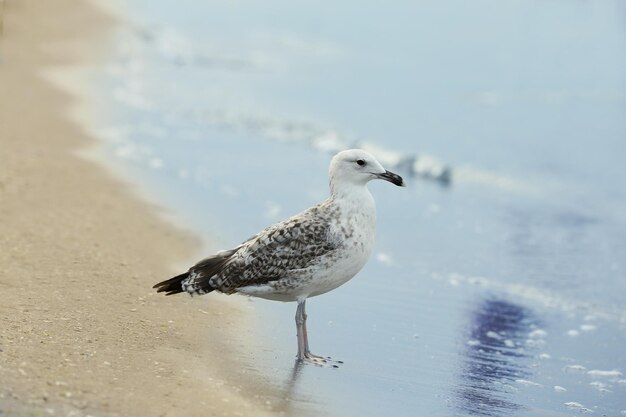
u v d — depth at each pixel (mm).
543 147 23719
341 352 10227
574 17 46906
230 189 17062
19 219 13211
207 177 17766
